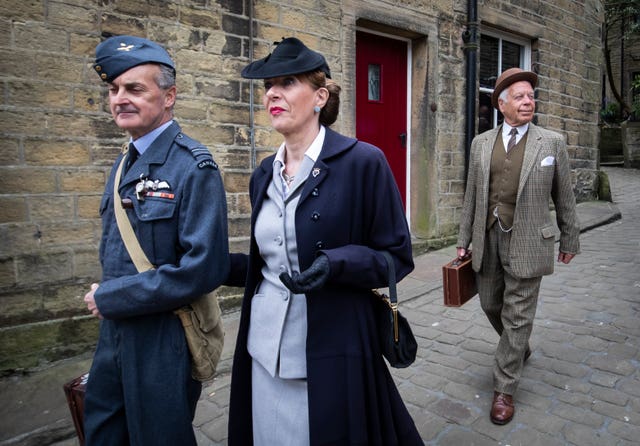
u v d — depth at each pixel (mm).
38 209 3031
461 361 3105
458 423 2436
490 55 6617
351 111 4785
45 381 2895
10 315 2967
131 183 1522
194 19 3637
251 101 3973
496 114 6789
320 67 1416
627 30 16125
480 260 2582
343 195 1423
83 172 3170
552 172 2447
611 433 2303
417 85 5629
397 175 5734
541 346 3270
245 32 3920
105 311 1433
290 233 1457
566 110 7730
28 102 2965
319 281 1294
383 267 1409
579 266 5109
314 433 1386
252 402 1631
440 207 5816
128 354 1483
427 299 4242
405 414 1531
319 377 1404
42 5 2975
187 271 1404
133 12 3336
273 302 1522
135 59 1461
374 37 5379
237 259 1722
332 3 4535
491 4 6230
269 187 1538
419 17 5340
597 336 3393
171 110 1614
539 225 2428
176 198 1476
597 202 8477
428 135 5617
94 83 3180
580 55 7934
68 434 2438
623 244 5969
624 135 14992
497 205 2525
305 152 1478
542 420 2428
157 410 1477
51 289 3092
